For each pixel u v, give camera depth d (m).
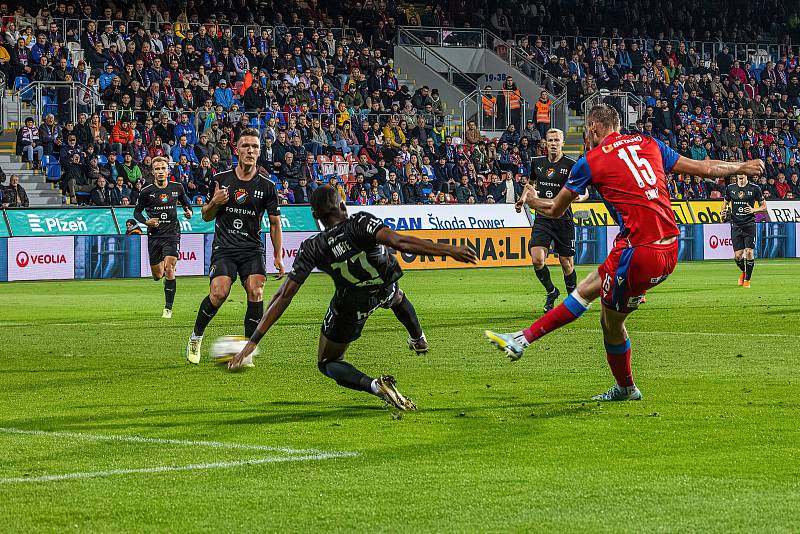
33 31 78.75
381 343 30.23
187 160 73.25
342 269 17.14
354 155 80.31
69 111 74.44
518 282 57.59
